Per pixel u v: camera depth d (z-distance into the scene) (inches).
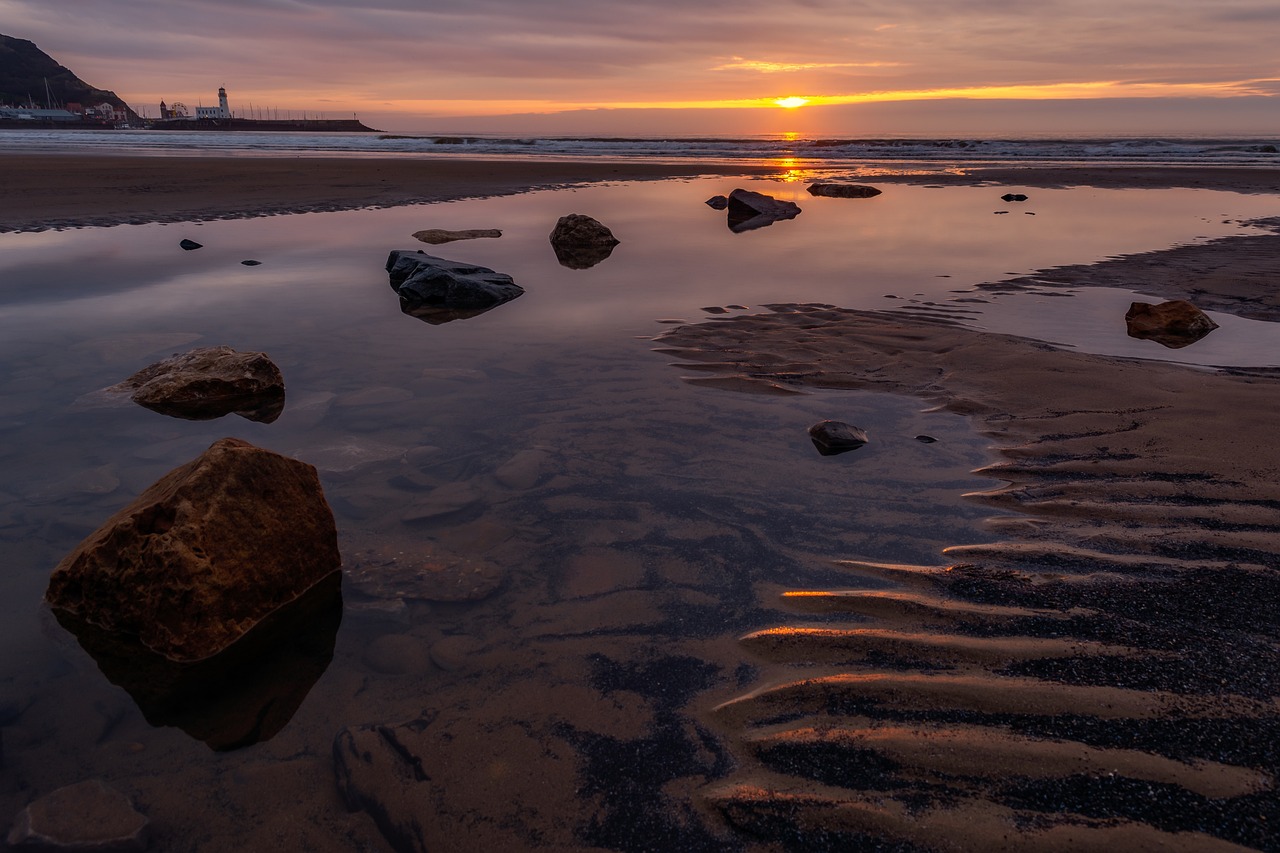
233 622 109.3
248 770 86.0
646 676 98.3
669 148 1619.1
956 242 440.5
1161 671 91.6
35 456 165.0
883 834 72.7
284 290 332.8
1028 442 164.4
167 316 284.8
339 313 296.0
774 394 201.5
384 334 267.1
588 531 135.1
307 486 122.5
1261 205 591.5
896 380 208.8
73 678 101.2
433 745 87.6
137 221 514.6
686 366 226.4
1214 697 86.7
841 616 108.2
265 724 93.4
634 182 872.3
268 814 79.8
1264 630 98.3
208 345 249.4
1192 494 134.7
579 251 434.3
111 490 149.0
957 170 987.3
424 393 206.7
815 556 124.5
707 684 96.1
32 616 112.7
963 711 87.5
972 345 231.6
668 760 84.1
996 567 118.0
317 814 79.7
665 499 145.9
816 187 730.2
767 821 75.2
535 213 599.5
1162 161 1112.8
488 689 97.3
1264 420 162.1
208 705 96.9
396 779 82.9
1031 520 132.4
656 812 77.3
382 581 120.9
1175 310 250.2
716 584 118.0
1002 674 93.2
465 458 165.9
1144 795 74.4
